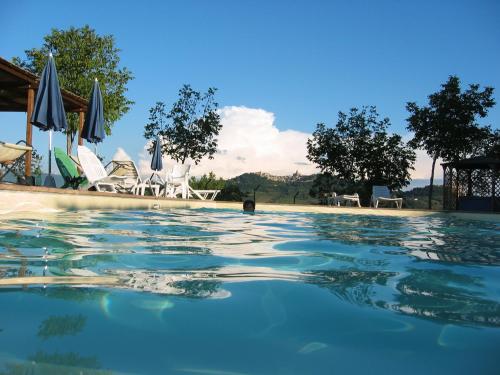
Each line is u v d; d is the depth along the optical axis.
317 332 1.54
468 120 20.41
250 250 3.57
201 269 2.61
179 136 22.70
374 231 6.28
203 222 6.48
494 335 1.55
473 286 2.41
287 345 1.40
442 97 20.73
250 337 1.46
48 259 2.70
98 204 7.87
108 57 20.23
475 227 8.13
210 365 1.22
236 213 9.77
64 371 1.13
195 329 1.51
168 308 1.75
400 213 13.77
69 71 19.14
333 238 4.87
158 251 3.23
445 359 1.32
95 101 11.80
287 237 4.82
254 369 1.21
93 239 3.75
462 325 1.67
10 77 10.34
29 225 4.57
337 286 2.29
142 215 7.30
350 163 22.14
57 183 12.10
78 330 1.44
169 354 1.28
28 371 1.12
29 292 1.88
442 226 8.16
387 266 3.03
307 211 13.35
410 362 1.29
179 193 15.39
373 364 1.27
